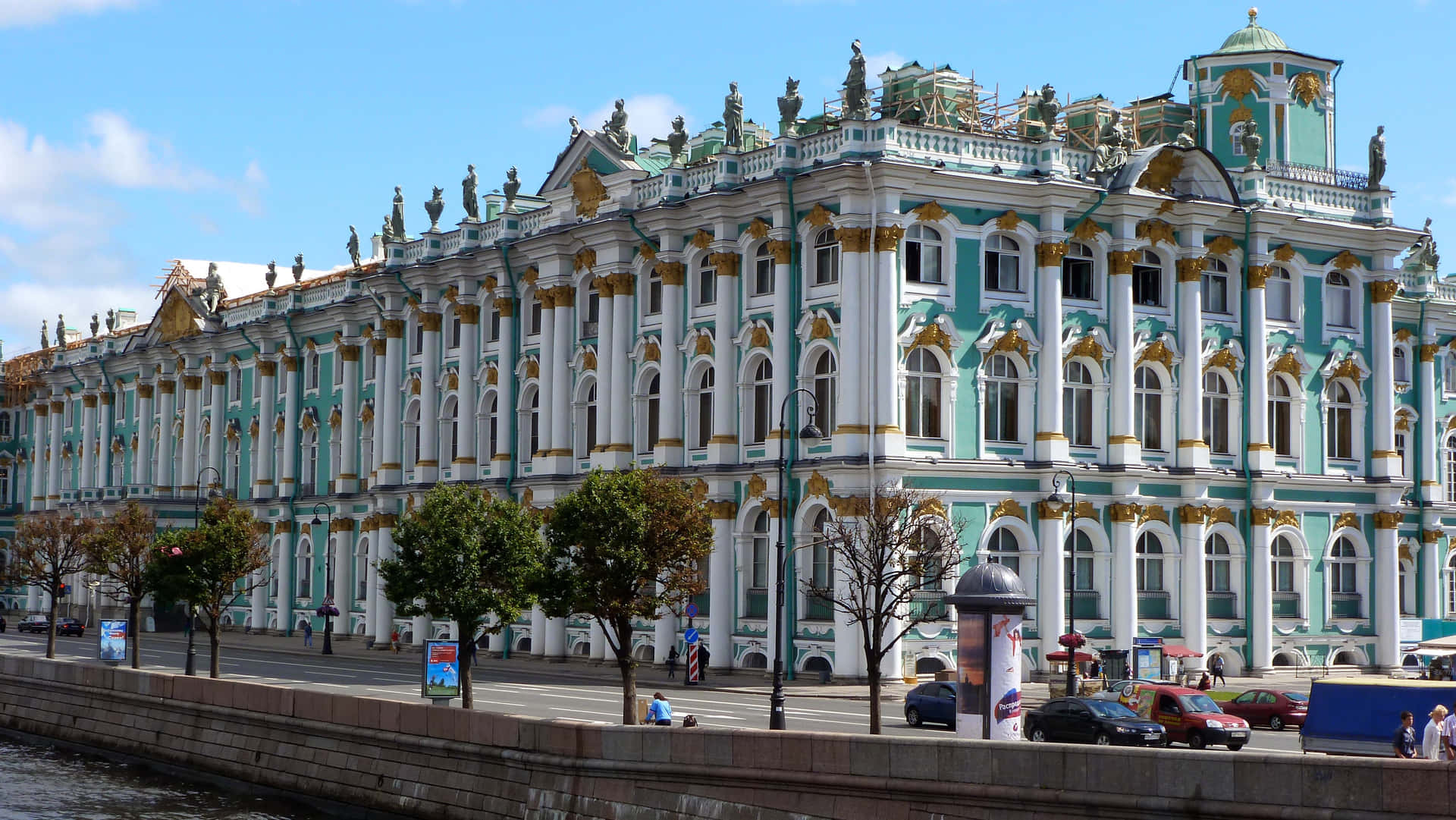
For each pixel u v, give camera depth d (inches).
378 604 3299.7
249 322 3934.5
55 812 1740.9
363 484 3538.4
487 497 1993.1
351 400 3570.4
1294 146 2913.4
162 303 4311.0
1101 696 2047.2
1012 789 1149.7
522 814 1473.9
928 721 1895.9
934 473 2386.8
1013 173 2484.0
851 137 2394.2
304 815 1708.9
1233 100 2901.1
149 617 4138.8
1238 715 2039.9
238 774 1867.6
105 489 4399.6
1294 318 2768.2
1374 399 2837.1
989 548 2442.2
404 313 3326.8
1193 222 2613.2
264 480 3853.3
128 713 2111.2
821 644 2406.5
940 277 2433.6
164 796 1835.6
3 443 5310.0
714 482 2549.2
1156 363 2605.8
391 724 1652.3
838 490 2368.4
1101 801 1105.4
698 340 2620.6
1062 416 2493.8
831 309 2418.8
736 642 2532.0
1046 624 2453.2
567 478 2837.1
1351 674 2736.2
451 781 1566.2
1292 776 1037.2
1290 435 2760.8
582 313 2871.6
